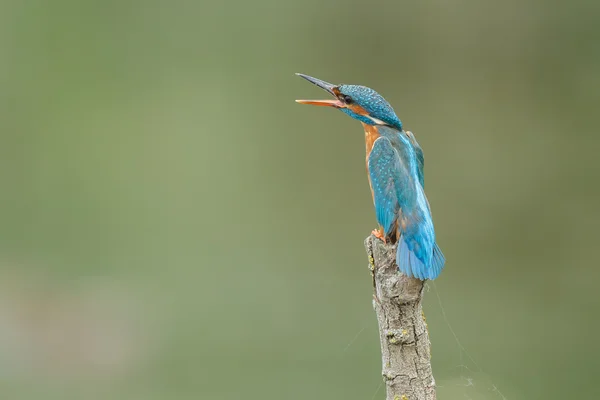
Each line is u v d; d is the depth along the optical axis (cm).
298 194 2531
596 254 2134
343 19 2986
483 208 2359
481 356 1703
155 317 1953
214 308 1953
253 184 2550
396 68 2934
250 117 2886
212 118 2867
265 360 1744
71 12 3033
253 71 3022
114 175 2625
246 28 3041
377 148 1073
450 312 1897
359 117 1155
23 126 2822
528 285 2023
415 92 2897
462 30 2922
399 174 1033
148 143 2723
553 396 1584
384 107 1134
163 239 2312
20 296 2075
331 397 1603
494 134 2672
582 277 2025
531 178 2450
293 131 2825
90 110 2917
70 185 2570
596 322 1806
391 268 904
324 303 1962
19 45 2981
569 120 2695
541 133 2645
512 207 2341
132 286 2086
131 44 3050
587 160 2497
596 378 1622
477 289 2016
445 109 2791
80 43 3027
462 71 2897
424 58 2927
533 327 1803
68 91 2952
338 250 2238
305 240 2294
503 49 2897
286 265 2153
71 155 2709
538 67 2870
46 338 1922
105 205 2500
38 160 2684
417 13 2950
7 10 2995
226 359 1761
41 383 1778
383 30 2955
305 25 3006
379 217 1047
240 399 1636
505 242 2216
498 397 1469
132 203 2459
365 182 2577
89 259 2236
